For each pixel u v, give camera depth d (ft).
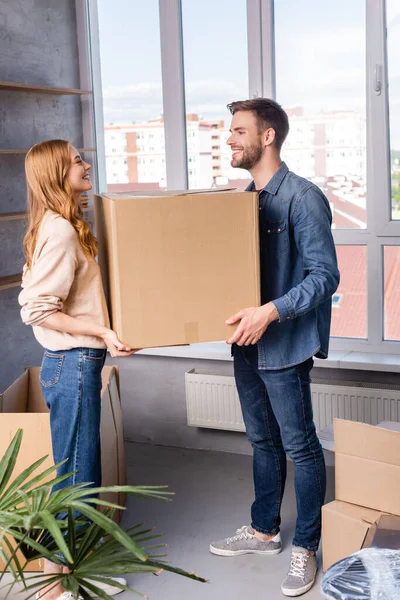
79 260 7.41
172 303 7.09
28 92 11.98
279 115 8.07
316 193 7.93
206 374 12.04
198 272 7.09
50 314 7.24
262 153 8.13
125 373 13.01
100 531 5.13
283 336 8.09
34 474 8.42
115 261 6.92
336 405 11.06
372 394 10.78
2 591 8.40
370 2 10.81
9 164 11.70
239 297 7.25
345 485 8.16
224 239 7.11
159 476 11.57
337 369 11.41
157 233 6.95
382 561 5.48
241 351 8.79
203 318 7.18
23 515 4.74
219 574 8.75
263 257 8.18
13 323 12.01
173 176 12.68
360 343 11.70
